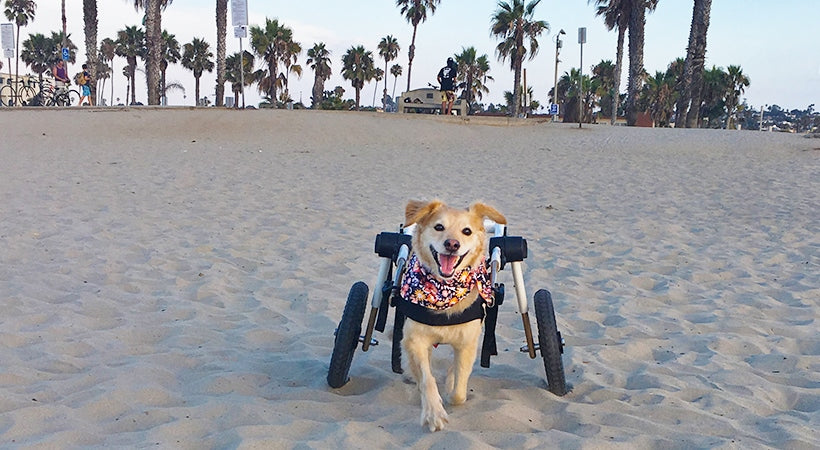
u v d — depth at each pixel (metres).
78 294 6.88
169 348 5.50
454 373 4.44
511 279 7.91
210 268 8.00
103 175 14.77
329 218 11.12
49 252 8.50
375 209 12.00
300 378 4.98
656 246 9.45
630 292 7.37
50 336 5.64
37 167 15.47
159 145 20.19
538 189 14.47
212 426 4.06
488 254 4.63
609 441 3.87
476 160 19.17
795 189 13.94
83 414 4.19
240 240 9.51
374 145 22.28
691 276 7.96
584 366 5.25
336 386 4.70
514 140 24.86
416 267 4.21
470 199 13.19
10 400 4.32
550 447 3.82
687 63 37.41
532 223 11.02
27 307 6.38
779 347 5.68
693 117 38.34
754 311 6.68
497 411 4.29
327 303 6.85
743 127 89.38
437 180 15.48
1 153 17.47
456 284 4.09
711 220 11.20
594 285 7.68
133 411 4.23
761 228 10.52
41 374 4.83
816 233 10.07
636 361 5.41
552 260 8.66
